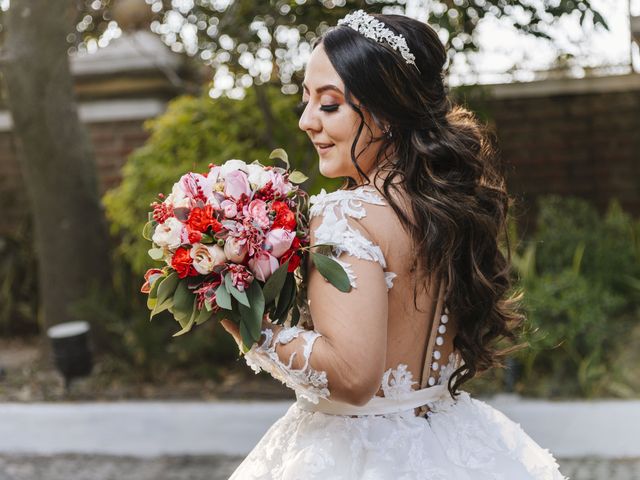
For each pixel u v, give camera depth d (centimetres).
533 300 538
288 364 148
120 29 712
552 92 764
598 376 538
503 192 179
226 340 653
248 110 636
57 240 680
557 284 561
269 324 156
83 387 619
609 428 475
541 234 651
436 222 157
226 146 632
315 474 159
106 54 795
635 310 633
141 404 562
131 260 667
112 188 833
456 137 166
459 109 181
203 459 478
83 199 688
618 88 756
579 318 539
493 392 534
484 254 170
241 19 532
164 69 753
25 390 622
